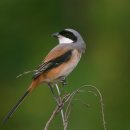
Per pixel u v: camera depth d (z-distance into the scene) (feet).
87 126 49.32
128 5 61.36
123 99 55.11
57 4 63.21
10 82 58.23
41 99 53.78
